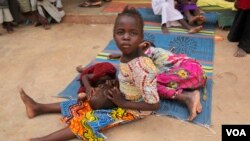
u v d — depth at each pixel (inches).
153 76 88.7
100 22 200.8
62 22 206.4
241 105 110.3
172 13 179.5
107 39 173.3
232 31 161.6
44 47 166.6
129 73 91.0
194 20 176.6
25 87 126.3
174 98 109.7
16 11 192.2
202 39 166.6
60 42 172.4
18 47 167.8
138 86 90.7
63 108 105.2
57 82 129.3
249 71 133.9
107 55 150.7
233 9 173.0
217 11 182.2
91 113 96.7
